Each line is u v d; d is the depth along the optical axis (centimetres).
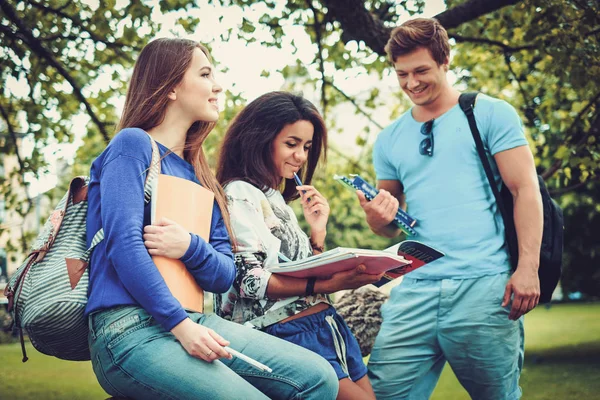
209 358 215
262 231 278
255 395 219
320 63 656
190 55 251
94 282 225
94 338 221
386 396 345
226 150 301
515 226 324
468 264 327
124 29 620
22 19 610
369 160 905
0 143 720
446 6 609
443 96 341
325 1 538
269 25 637
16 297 227
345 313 395
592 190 1254
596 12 539
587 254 1479
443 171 335
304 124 296
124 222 219
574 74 549
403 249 286
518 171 321
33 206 736
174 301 216
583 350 1175
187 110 251
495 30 617
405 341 341
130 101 252
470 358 331
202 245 232
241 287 269
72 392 958
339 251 254
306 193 312
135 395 219
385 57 574
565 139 623
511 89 807
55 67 617
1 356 1438
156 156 236
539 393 785
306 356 239
